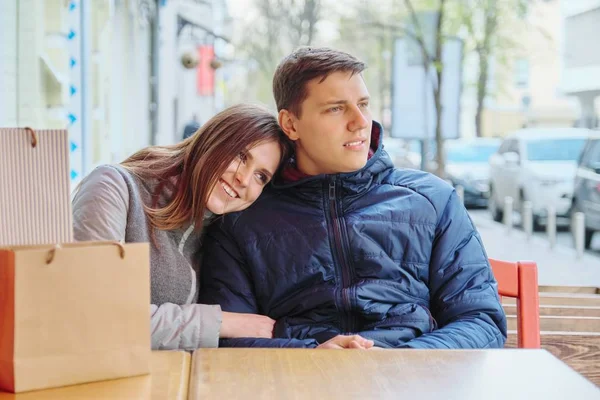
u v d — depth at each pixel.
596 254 10.20
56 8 5.18
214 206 2.26
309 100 2.30
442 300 2.41
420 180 2.52
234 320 2.27
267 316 2.41
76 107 6.13
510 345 2.97
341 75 2.29
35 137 1.52
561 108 39.78
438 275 2.43
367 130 2.34
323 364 1.61
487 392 1.46
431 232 2.43
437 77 16.39
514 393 1.46
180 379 1.50
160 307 2.06
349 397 1.42
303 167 2.42
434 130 16.58
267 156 2.27
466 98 39.59
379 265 2.37
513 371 1.58
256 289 2.43
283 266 2.39
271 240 2.41
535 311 2.39
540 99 39.81
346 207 2.42
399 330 2.32
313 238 2.39
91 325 1.44
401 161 21.19
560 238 12.09
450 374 1.56
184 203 2.24
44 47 5.16
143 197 2.25
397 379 1.52
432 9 16.48
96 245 1.47
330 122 2.30
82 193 2.17
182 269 2.27
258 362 1.62
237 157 2.23
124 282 1.47
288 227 2.41
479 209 17.70
